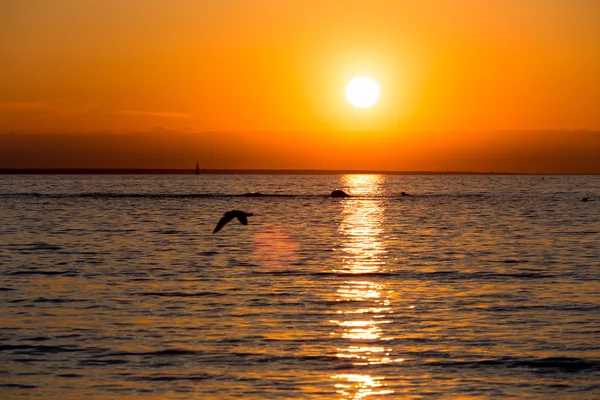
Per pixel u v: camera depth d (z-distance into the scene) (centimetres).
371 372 4388
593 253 9869
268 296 6538
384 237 12325
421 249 10431
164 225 14662
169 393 4047
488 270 8181
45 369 4409
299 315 5781
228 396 4009
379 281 7400
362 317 5703
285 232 13275
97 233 12775
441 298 6456
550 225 14975
